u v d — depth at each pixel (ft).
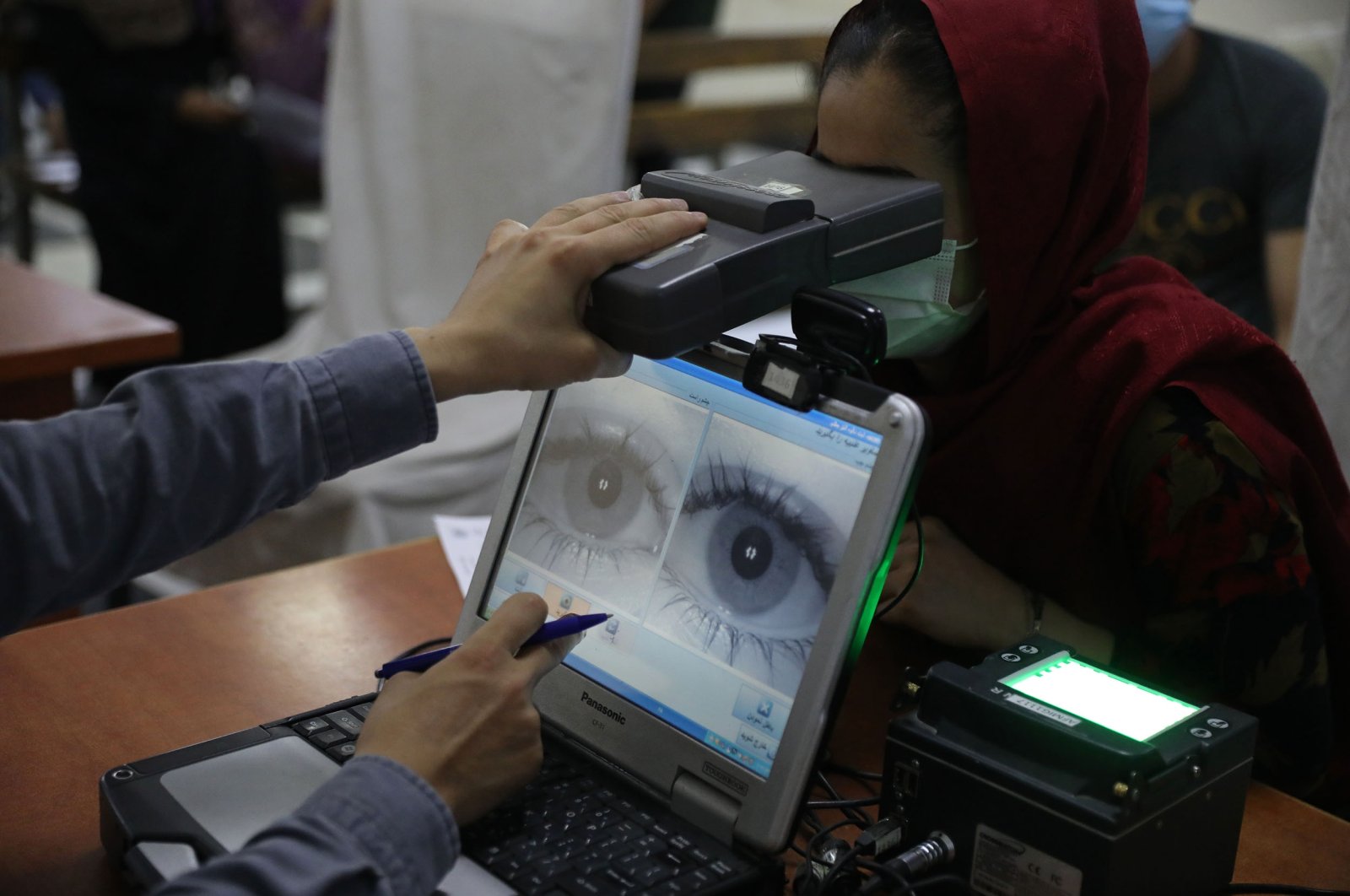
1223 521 3.24
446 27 7.09
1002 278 3.40
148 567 2.52
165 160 11.59
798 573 2.70
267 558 6.66
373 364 2.57
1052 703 2.70
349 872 2.13
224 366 2.54
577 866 2.54
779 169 3.26
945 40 3.17
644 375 3.11
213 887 2.05
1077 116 3.28
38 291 6.43
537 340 2.63
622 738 2.90
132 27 11.35
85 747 3.19
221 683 3.51
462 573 4.18
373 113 7.29
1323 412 4.52
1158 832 2.49
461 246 7.45
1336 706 3.60
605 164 7.20
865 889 2.58
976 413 3.67
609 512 3.11
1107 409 3.46
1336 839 3.03
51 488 2.37
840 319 2.69
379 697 2.64
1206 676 3.38
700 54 10.61
